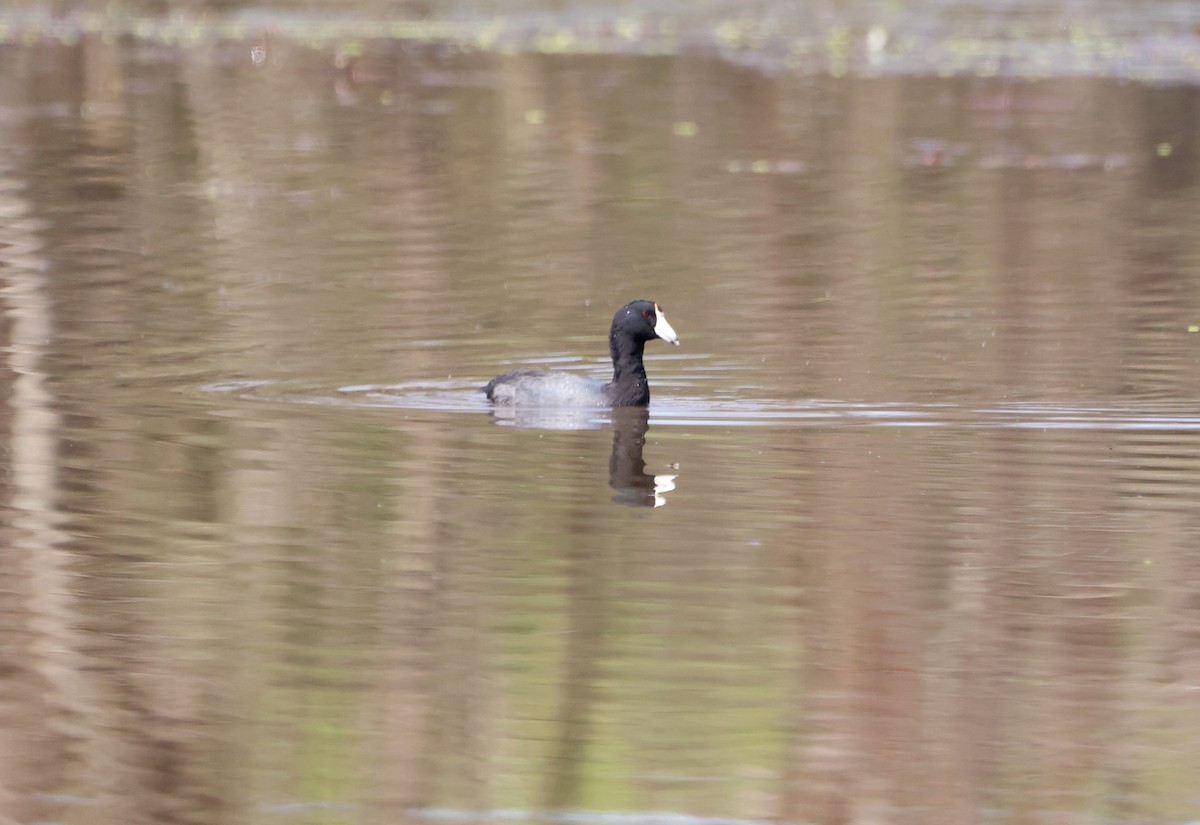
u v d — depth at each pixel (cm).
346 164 3253
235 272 2366
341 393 1762
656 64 4506
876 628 1148
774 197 2941
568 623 1156
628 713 1020
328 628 1153
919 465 1505
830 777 943
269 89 4112
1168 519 1360
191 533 1338
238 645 1125
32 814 907
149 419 1648
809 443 1580
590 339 2009
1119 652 1110
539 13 5606
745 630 1145
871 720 1010
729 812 905
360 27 5244
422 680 1066
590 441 1595
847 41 4934
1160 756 968
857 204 2872
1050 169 3191
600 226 2711
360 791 919
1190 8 5609
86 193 2953
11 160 3238
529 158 3319
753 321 2091
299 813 902
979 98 3981
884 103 3931
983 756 971
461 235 2638
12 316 2078
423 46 4838
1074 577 1239
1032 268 2389
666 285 2288
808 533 1330
